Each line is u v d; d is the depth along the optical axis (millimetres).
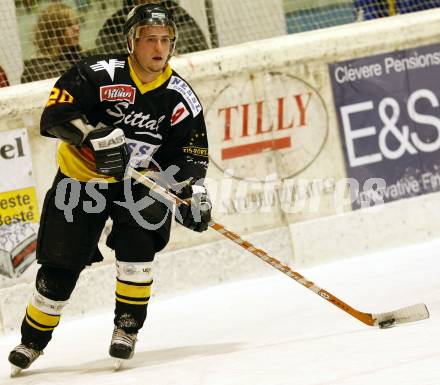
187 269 16859
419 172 18875
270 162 17656
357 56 18359
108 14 17266
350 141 18312
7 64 16641
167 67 10984
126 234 10891
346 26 18516
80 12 17062
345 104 18281
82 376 10953
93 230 11094
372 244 18406
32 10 16656
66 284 11203
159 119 10977
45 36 16688
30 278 15914
